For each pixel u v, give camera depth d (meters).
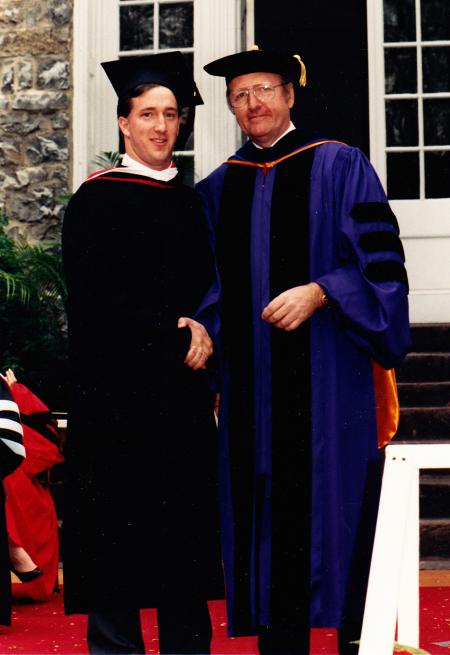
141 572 3.44
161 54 3.64
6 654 4.07
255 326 3.59
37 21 7.66
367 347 3.44
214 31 7.68
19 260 7.06
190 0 7.75
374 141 7.85
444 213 7.84
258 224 3.64
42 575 5.25
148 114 3.63
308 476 3.50
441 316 7.84
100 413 3.48
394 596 2.41
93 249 3.53
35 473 5.29
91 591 3.45
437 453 2.47
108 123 7.74
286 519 3.50
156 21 7.73
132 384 3.47
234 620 3.53
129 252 3.53
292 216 3.61
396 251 3.52
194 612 3.46
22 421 5.39
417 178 7.86
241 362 3.59
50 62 7.64
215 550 3.52
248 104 3.66
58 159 7.61
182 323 3.49
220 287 3.62
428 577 5.47
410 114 7.85
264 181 3.69
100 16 7.75
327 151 3.65
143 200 3.60
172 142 3.68
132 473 3.47
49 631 4.54
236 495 3.56
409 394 6.90
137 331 3.48
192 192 3.75
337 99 13.98
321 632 4.45
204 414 3.55
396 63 7.85
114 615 3.52
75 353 3.54
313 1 13.17
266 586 3.50
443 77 7.83
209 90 7.68
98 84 7.73
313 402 3.51
